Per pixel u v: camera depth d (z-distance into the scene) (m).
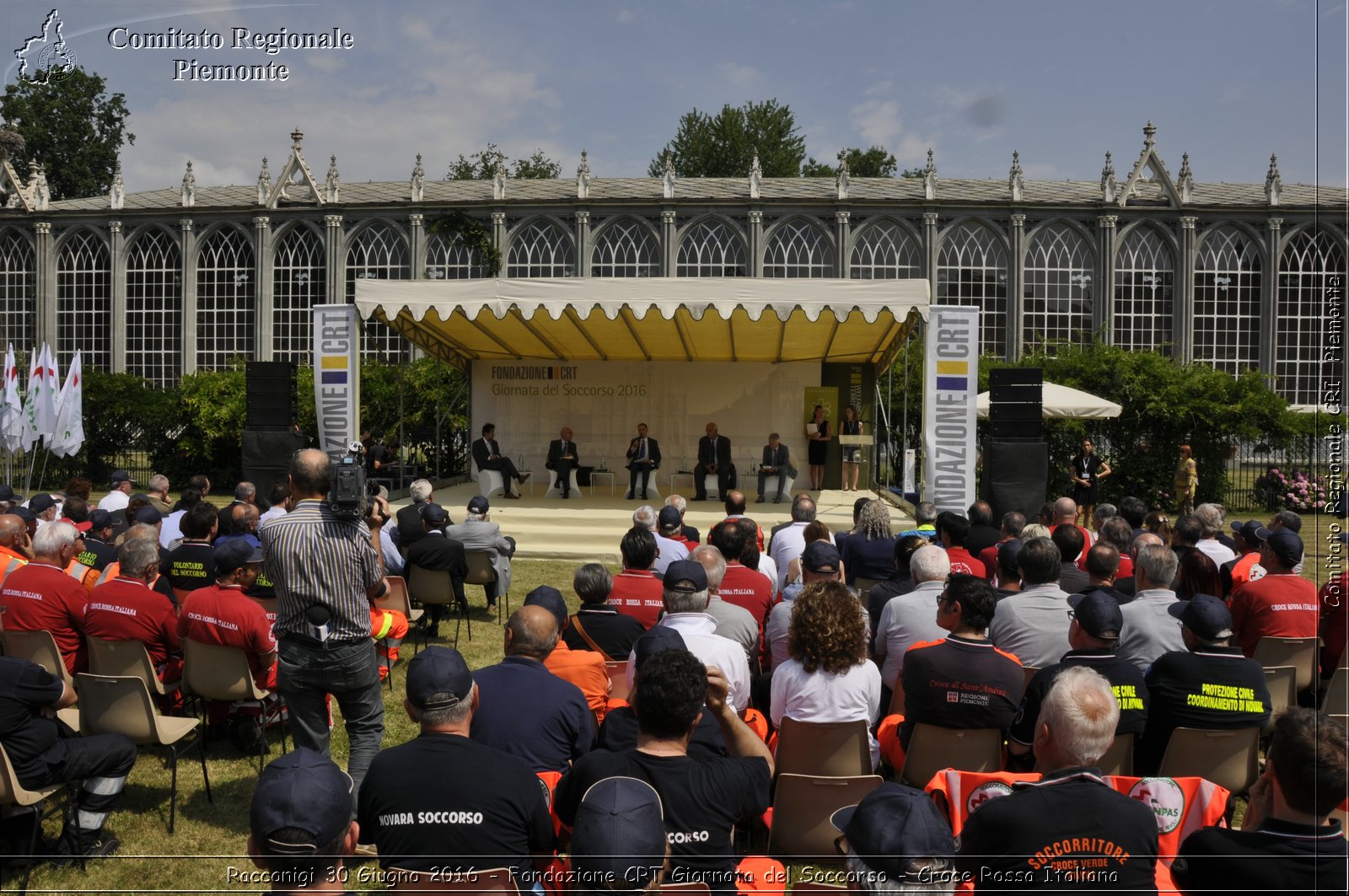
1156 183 47.50
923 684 4.70
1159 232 46.62
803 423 23.27
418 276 47.38
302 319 48.44
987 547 9.03
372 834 3.22
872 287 14.66
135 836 5.32
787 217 46.31
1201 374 26.38
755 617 6.82
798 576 7.35
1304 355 46.19
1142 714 4.60
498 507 18.17
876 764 5.12
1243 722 4.71
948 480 15.57
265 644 5.91
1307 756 2.81
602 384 23.55
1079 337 46.94
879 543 8.27
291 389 17.95
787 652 5.79
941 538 7.93
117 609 6.00
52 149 52.62
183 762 6.53
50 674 4.71
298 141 48.06
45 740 4.69
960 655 4.68
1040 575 5.68
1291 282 46.31
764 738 4.95
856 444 21.09
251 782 6.18
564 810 3.38
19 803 4.56
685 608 5.11
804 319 17.56
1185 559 7.26
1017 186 46.47
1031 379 15.61
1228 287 46.75
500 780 3.22
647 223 46.47
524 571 14.53
